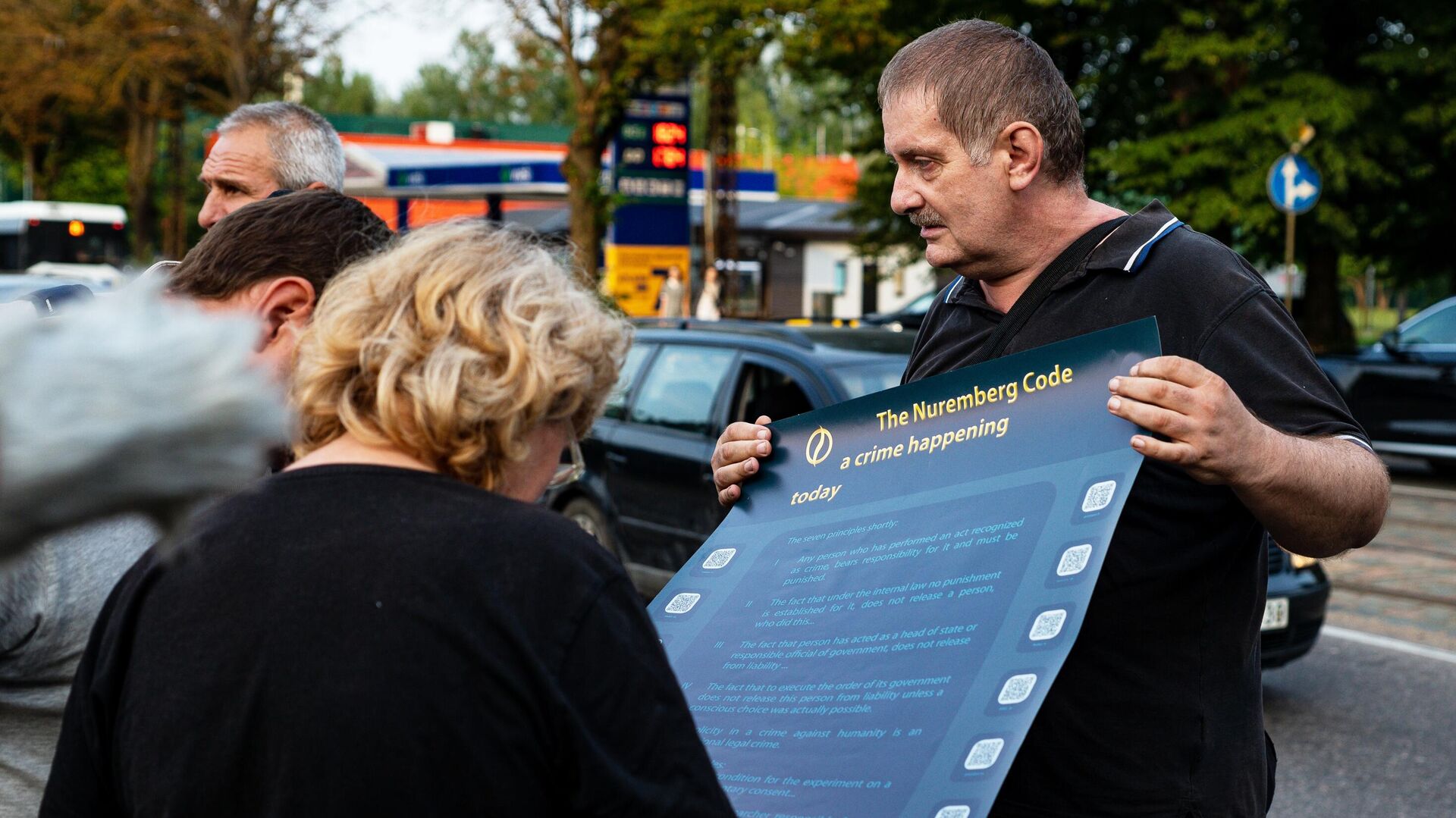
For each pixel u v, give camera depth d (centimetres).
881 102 191
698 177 3547
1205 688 168
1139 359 150
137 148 3491
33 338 45
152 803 110
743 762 146
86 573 162
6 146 4228
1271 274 2062
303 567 111
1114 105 1902
